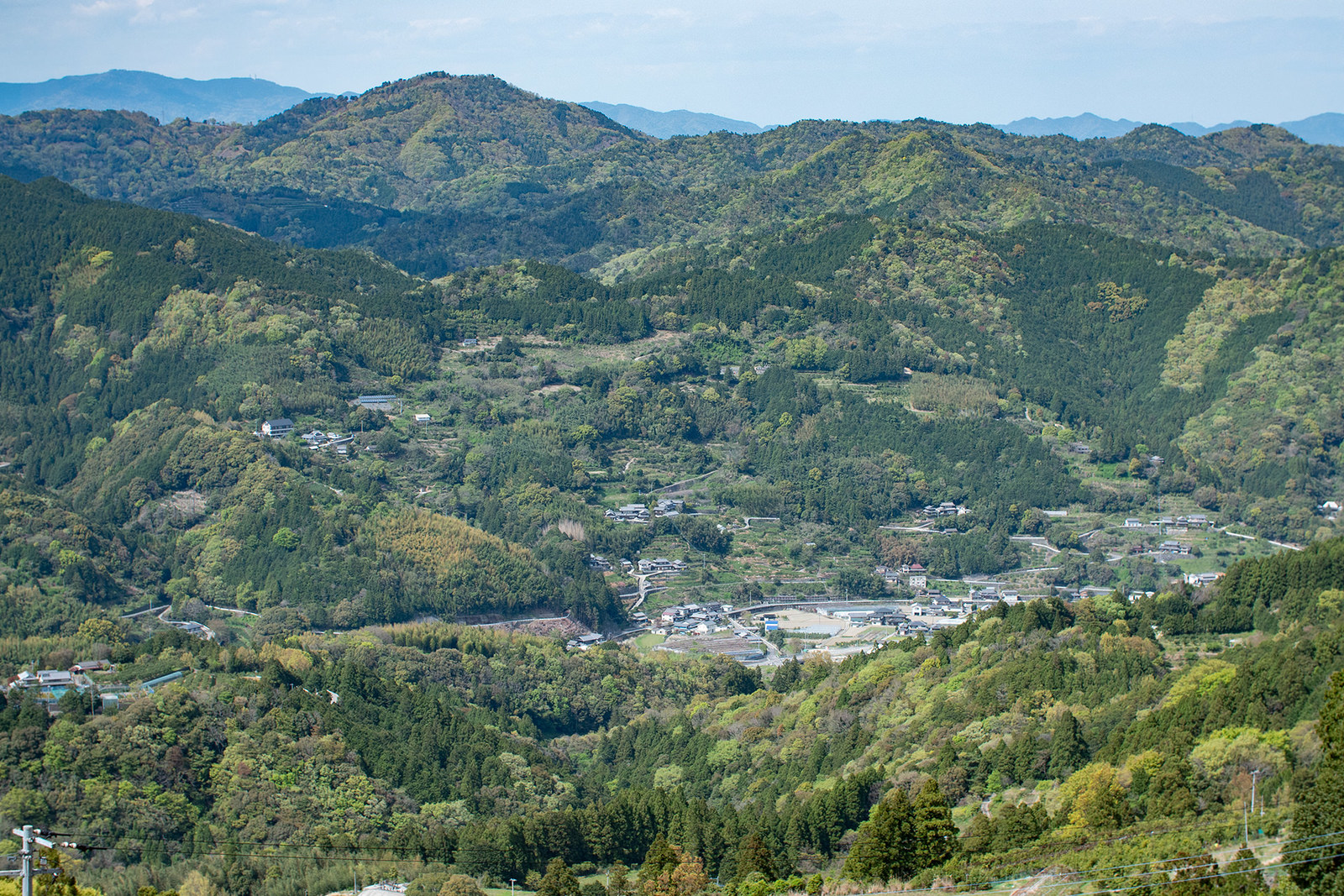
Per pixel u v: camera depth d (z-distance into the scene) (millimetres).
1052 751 180125
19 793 187500
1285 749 153250
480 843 184125
